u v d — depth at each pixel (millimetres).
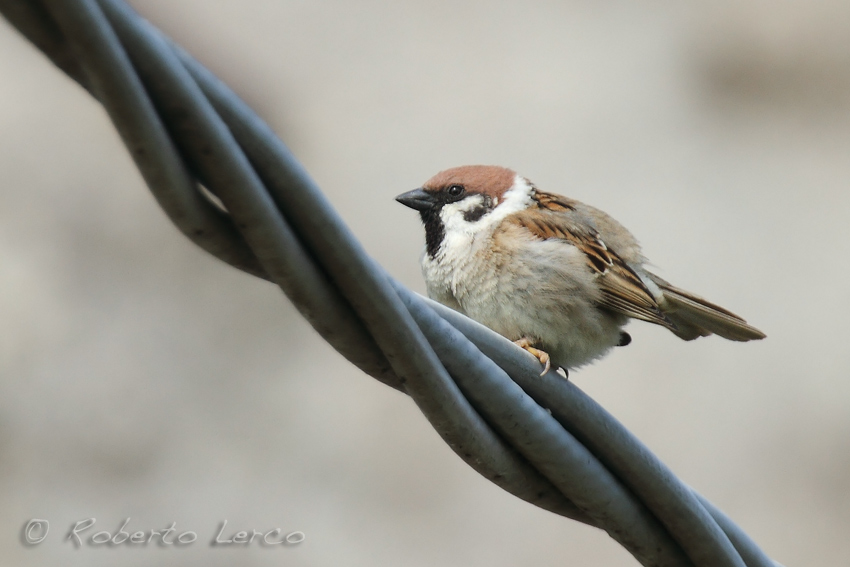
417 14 12086
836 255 10969
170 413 9766
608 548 9766
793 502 9906
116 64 2607
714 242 11008
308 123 11289
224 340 10156
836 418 10195
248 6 11758
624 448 4242
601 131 11508
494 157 11242
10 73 10734
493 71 11766
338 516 9586
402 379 3576
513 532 9766
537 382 4129
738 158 11555
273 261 3168
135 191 10523
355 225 10797
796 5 12391
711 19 12328
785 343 10539
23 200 10234
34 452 9336
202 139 2873
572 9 12336
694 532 4406
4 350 9625
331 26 11883
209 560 9289
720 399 10258
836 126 11945
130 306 10070
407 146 11242
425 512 9758
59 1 2484
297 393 10047
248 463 9711
